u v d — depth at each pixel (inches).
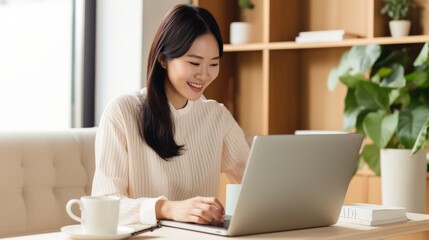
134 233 67.9
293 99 172.6
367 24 164.7
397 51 148.4
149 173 87.7
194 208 73.0
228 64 181.2
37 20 168.1
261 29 177.0
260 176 68.3
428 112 140.0
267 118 164.7
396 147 142.9
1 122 167.8
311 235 71.3
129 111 87.2
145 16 163.2
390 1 153.2
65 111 168.7
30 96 168.4
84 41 167.0
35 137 106.0
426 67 148.1
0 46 167.5
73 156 109.0
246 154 97.3
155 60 86.3
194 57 84.0
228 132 96.0
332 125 169.6
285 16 169.2
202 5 171.6
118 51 165.9
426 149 134.6
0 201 99.9
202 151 92.0
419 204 133.3
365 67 145.2
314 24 172.2
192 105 92.0
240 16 180.2
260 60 178.7
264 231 72.0
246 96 181.0
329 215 76.9
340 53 168.7
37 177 104.0
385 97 141.9
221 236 69.0
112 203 65.7
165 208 75.4
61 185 106.7
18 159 102.7
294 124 173.2
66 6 167.6
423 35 153.6
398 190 133.1
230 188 79.0
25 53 167.9
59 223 105.0
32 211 102.7
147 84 87.3
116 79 166.2
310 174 72.7
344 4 168.1
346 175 76.9
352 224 78.8
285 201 71.7
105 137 86.2
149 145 87.0
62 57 168.4
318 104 171.6
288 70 170.7
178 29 84.0
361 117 143.3
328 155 73.7
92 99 169.0
